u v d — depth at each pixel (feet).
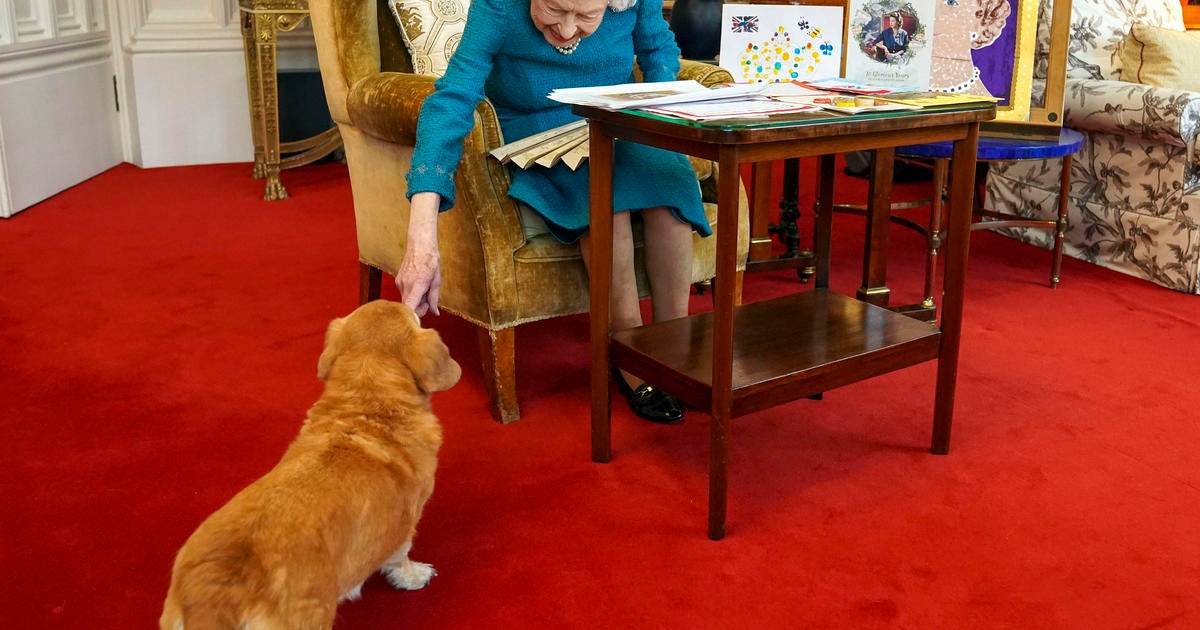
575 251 7.89
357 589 5.19
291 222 14.28
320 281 11.55
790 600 5.62
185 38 17.66
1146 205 11.66
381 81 8.11
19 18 14.52
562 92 6.79
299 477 4.55
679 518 6.50
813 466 7.22
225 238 13.33
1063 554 6.07
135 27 17.40
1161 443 7.56
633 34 8.37
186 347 9.45
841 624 5.41
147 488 6.82
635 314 7.78
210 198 15.64
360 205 9.29
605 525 6.42
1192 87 12.04
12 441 7.47
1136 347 9.59
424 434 5.20
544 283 7.80
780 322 7.34
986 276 11.92
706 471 7.15
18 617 5.40
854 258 12.60
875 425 7.90
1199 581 5.79
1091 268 12.28
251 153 18.62
